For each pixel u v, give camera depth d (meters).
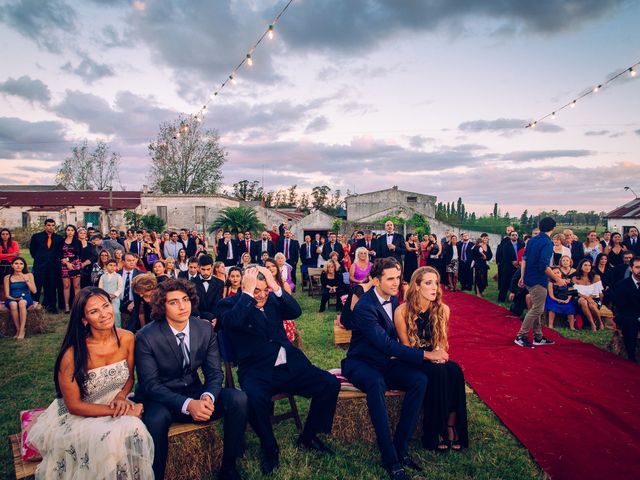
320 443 3.27
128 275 6.50
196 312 5.03
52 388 4.50
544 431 3.44
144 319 5.09
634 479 2.78
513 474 2.88
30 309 6.79
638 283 5.38
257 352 3.37
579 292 7.00
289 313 3.64
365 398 3.35
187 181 42.69
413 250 11.53
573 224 44.28
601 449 3.16
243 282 3.45
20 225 35.94
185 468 2.87
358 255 7.45
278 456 3.10
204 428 2.94
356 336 3.59
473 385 4.44
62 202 37.47
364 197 35.28
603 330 6.79
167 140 41.84
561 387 4.36
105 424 2.55
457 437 3.29
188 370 3.10
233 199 34.97
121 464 2.48
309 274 10.35
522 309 7.81
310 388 3.27
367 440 3.37
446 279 11.90
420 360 3.22
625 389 4.29
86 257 8.77
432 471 2.95
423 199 35.09
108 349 2.86
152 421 2.69
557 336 6.38
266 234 12.09
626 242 9.94
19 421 3.72
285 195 73.50
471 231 28.52
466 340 6.21
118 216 35.81
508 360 5.26
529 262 5.85
